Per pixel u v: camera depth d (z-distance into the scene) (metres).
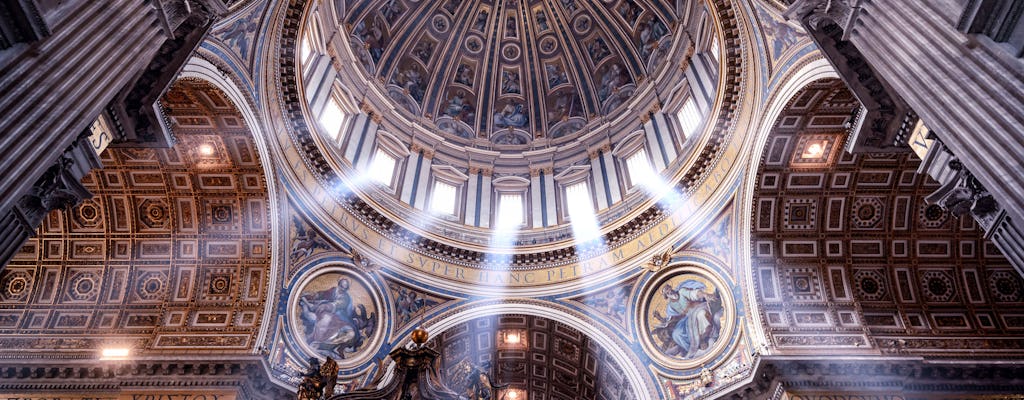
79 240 20.66
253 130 19.34
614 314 24.61
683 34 28.89
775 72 18.88
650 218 25.28
